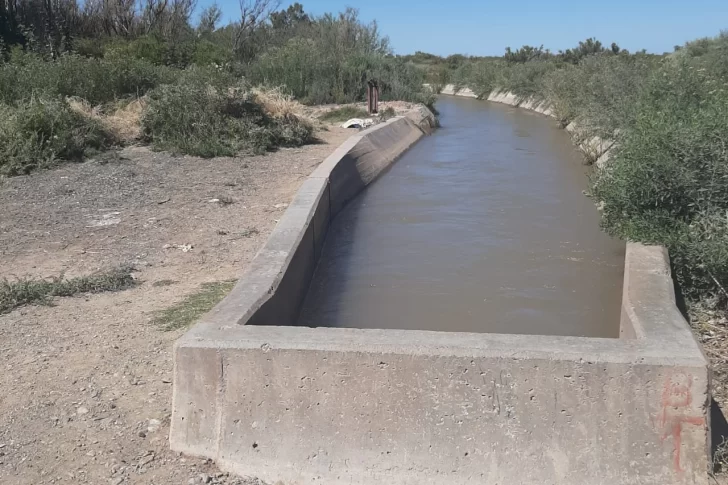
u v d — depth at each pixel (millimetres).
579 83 27562
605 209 8875
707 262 6895
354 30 42125
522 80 44031
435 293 8500
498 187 14867
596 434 4293
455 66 75438
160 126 17422
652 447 4254
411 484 4406
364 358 4469
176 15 41062
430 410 4430
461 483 4367
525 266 9398
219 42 40906
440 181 15758
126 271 8109
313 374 4520
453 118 34531
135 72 21047
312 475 4484
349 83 31766
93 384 5531
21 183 13039
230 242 9438
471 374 4395
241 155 16609
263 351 4551
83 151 15664
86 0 39031
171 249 9141
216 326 4969
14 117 15039
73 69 19641
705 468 4215
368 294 8531
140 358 5953
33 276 8070
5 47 27812
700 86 11586
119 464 4539
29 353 6062
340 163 13648
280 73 30922
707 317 6805
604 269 9211
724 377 5547
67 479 4402
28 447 4727
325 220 11117
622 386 4270
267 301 5953
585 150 18734
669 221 7738
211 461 4602
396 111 26672
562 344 4480
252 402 4578
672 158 7930
